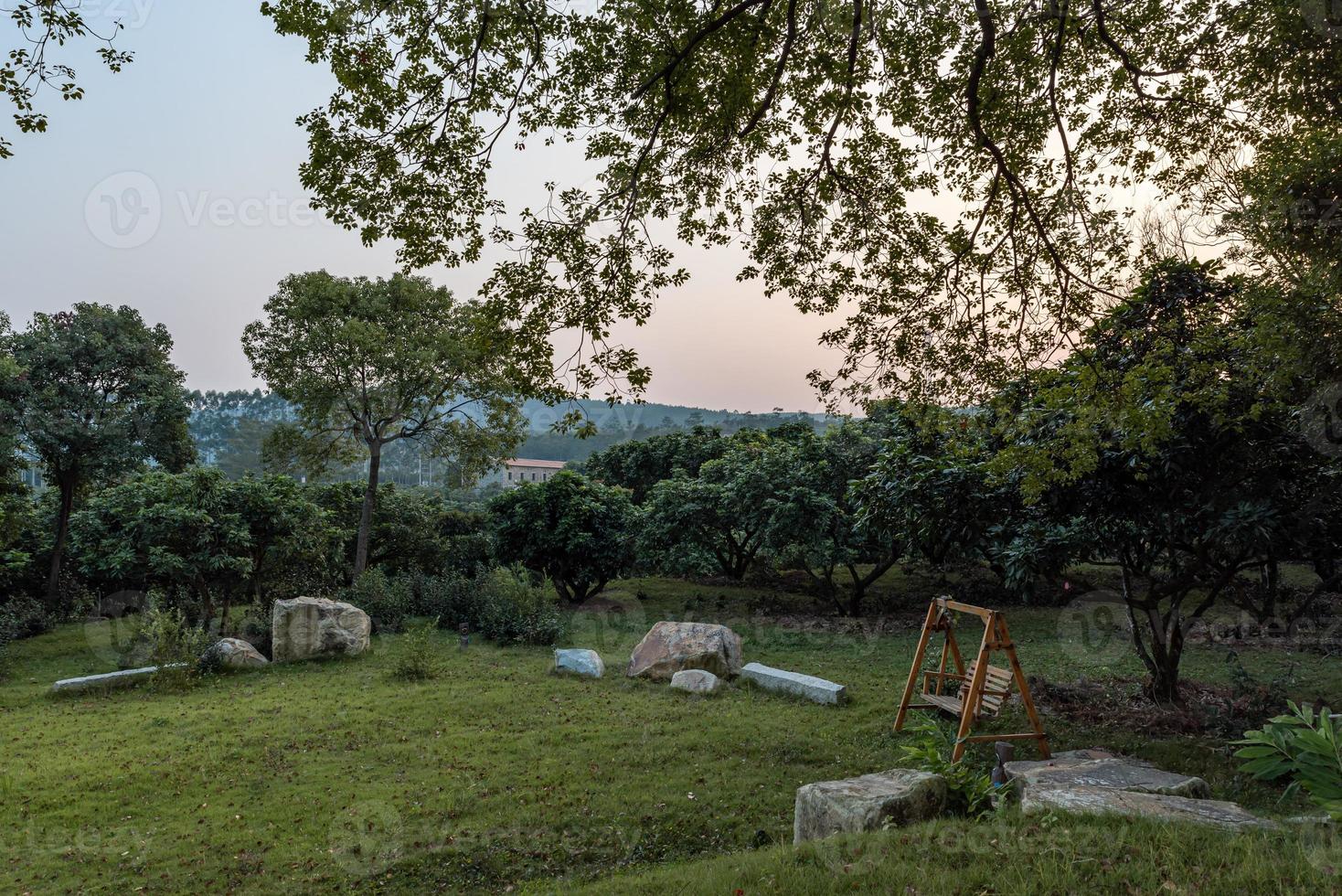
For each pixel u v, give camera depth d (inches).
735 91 311.3
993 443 405.4
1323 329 302.4
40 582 995.9
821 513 769.6
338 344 1038.4
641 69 315.3
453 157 297.7
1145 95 327.9
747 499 815.7
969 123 329.4
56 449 973.8
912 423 435.5
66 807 315.9
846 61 312.8
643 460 1381.6
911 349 350.3
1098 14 303.3
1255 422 333.1
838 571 1144.2
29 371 969.5
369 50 276.5
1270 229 342.0
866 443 792.3
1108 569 903.7
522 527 955.3
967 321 347.6
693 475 1320.1
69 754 392.5
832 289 365.7
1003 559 446.3
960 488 398.6
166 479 753.0
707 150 338.3
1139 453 342.0
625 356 303.6
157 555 692.1
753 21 295.0
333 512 1011.9
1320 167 308.7
